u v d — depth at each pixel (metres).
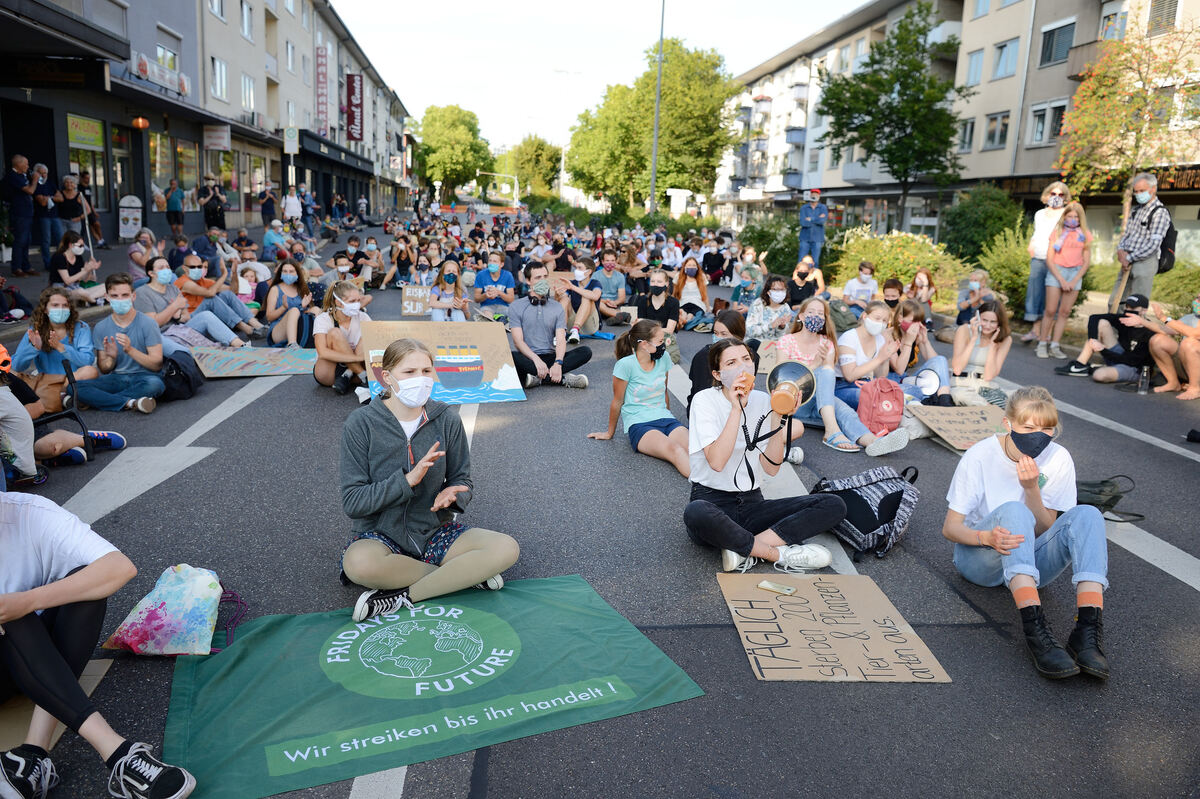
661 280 10.72
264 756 2.86
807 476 6.18
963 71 35.47
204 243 15.45
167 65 25.91
